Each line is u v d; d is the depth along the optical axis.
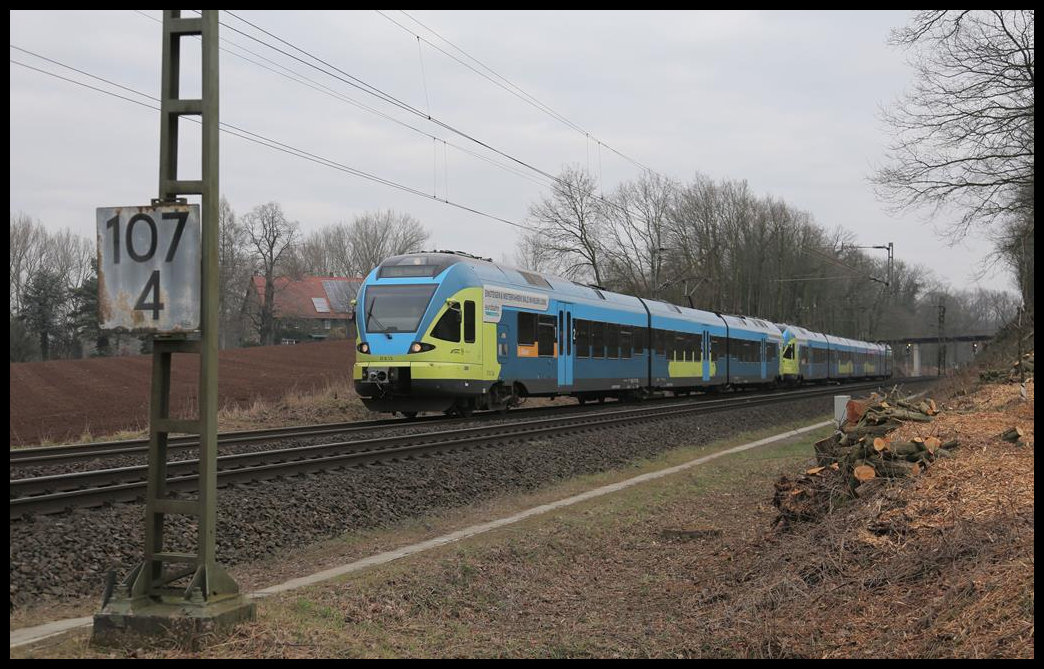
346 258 111.94
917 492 8.80
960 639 6.03
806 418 31.78
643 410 26.69
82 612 7.48
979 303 175.25
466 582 9.16
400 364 21.50
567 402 35.72
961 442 10.13
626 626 8.12
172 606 6.36
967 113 25.81
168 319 6.26
